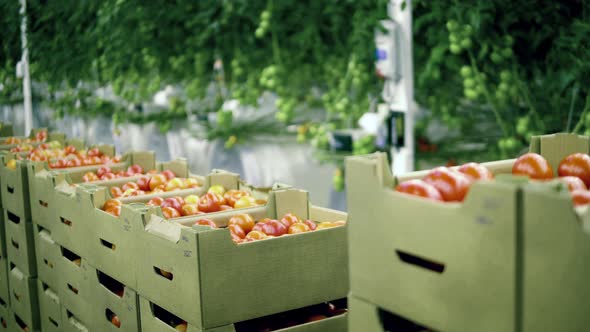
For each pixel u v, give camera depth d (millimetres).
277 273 1833
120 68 5758
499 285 1041
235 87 5195
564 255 961
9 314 3564
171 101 5699
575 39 3316
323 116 4922
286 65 4891
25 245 3139
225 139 5352
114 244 2193
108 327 2336
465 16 3533
